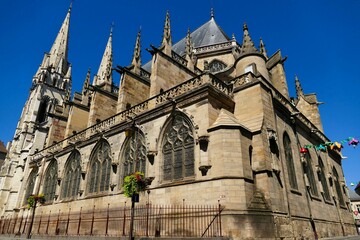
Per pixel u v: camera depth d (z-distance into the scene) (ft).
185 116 63.10
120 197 70.95
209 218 49.67
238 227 46.73
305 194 71.67
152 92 85.97
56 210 95.55
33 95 292.40
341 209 98.89
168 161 63.46
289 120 78.43
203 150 55.77
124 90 97.09
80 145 96.94
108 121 90.89
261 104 62.95
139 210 63.52
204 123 58.13
